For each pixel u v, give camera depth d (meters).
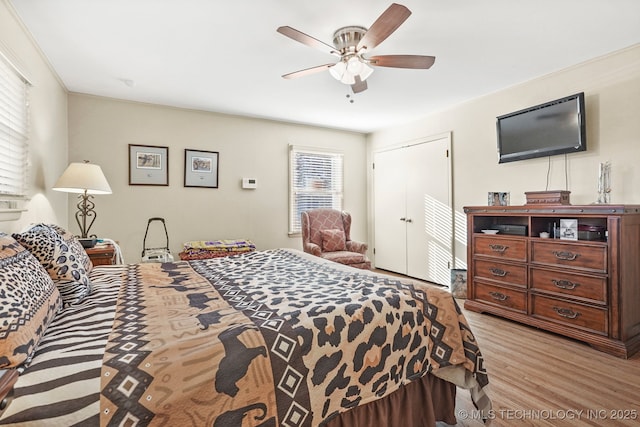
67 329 1.07
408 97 3.70
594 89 2.78
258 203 4.56
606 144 2.72
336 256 3.94
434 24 2.21
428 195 4.40
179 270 2.10
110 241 2.97
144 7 2.00
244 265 2.21
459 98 3.75
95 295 1.49
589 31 2.33
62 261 1.41
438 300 1.51
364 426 1.24
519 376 1.95
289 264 2.23
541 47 2.56
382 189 5.20
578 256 2.46
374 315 1.29
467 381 1.49
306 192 4.96
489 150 3.63
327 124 4.89
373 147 5.37
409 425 1.38
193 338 1.00
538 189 3.20
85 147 3.54
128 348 0.93
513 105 3.38
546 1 1.97
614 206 2.23
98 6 1.99
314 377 1.08
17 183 2.19
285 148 4.76
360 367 1.20
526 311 2.79
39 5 1.97
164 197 3.96
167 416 0.83
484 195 3.70
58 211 3.14
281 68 2.90
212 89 3.42
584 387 1.83
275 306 1.31
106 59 2.71
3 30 1.91
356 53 2.21
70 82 3.20
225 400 0.91
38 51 2.51
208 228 4.22
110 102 3.66
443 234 4.19
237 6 2.00
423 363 1.38
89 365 0.84
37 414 0.73
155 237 3.92
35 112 2.47
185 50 2.56
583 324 2.42
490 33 2.34
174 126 4.00
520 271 2.85
